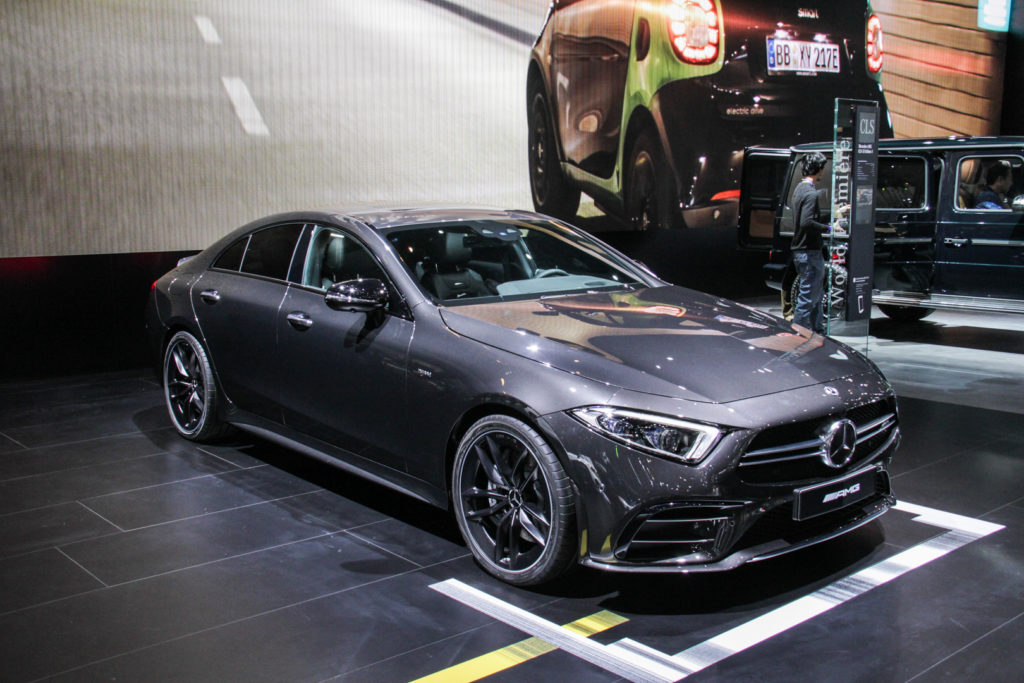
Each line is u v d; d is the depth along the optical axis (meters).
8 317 6.64
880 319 8.45
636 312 3.37
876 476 3.16
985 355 6.72
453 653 2.53
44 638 2.64
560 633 2.64
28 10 5.87
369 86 7.31
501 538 2.99
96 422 5.05
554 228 4.14
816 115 9.01
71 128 6.09
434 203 4.24
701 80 8.34
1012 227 6.59
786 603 2.81
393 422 3.34
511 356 2.96
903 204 7.23
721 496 2.61
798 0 8.68
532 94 8.11
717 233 10.04
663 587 2.94
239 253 4.34
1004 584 2.92
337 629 2.68
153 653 2.55
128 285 7.18
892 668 2.42
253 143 6.84
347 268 3.71
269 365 3.92
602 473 2.66
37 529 3.49
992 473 4.05
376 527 3.48
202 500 3.78
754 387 2.79
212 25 6.58
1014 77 11.62
